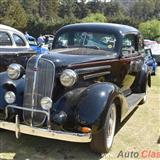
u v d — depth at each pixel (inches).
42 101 186.9
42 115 188.5
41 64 191.5
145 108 317.7
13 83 206.8
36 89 191.9
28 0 3873.0
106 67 233.6
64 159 195.5
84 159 196.9
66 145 215.0
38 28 2461.9
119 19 2721.5
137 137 237.9
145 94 314.7
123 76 264.1
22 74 209.2
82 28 264.4
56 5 4119.1
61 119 185.6
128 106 236.4
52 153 202.8
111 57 241.1
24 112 193.6
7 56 309.3
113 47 252.5
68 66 198.1
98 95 189.9
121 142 226.1
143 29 2043.6
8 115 197.5
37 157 196.4
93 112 183.3
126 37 265.4
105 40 255.6
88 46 259.1
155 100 352.8
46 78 190.9
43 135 186.9
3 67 308.3
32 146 211.3
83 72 209.3
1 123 194.5
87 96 189.8
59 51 232.5
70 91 198.2
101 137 192.1
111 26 263.9
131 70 279.7
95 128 182.4
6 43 342.6
